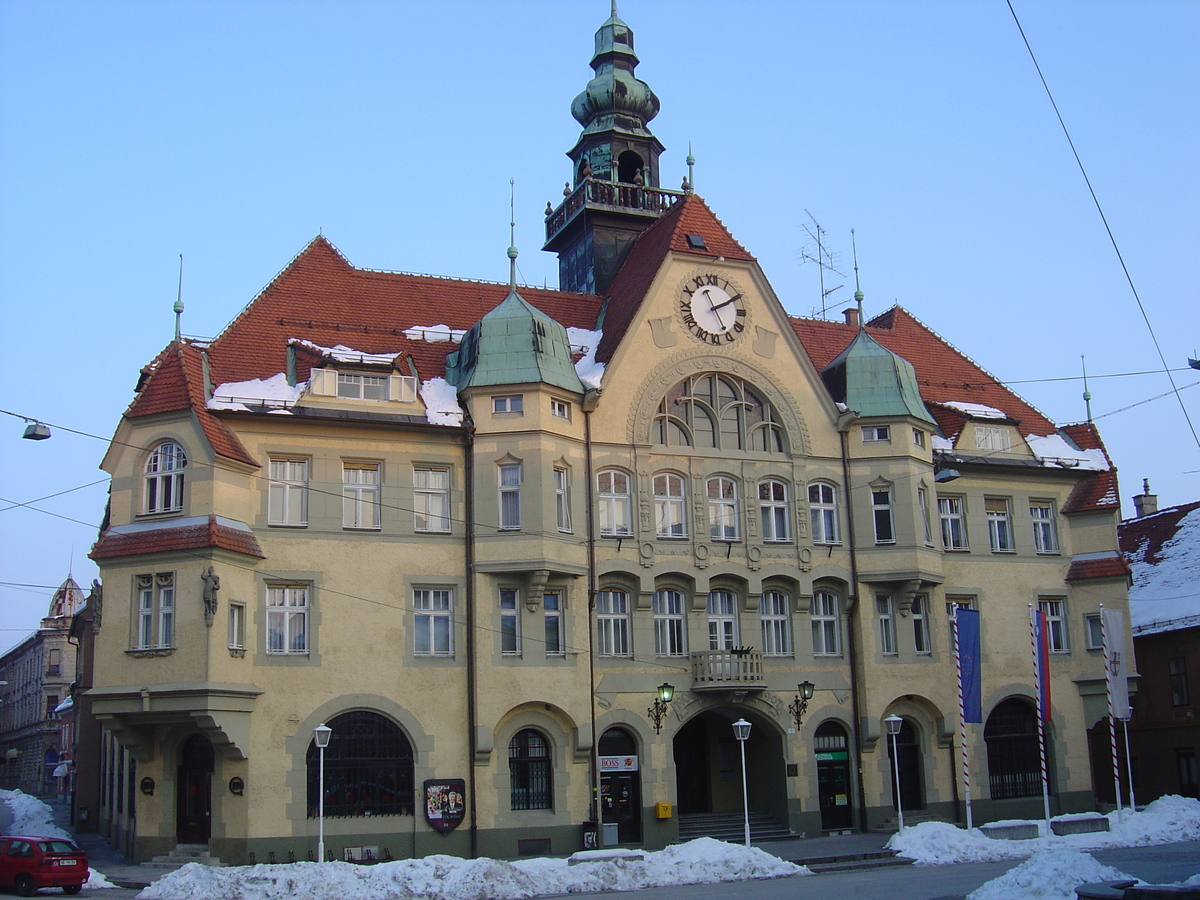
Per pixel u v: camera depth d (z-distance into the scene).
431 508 38.09
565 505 38.91
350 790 35.56
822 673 41.66
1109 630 40.81
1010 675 44.75
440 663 36.94
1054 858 23.61
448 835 35.88
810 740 40.97
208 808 34.94
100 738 54.97
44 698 103.19
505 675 37.03
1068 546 47.19
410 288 43.88
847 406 43.66
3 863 28.59
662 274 42.12
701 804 43.72
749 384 42.62
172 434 35.19
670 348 41.69
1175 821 38.72
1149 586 56.31
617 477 40.31
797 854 35.44
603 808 38.28
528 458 38.00
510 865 28.53
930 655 43.09
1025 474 46.78
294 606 36.22
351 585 36.59
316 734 31.12
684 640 40.38
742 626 41.06
